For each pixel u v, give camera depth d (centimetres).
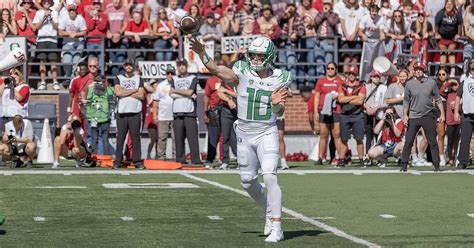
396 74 3177
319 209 2014
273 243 1571
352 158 3453
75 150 2970
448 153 3147
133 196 2209
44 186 2412
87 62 3127
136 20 3622
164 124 3222
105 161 3019
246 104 1577
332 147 3197
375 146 3089
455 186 2467
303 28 3688
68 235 1655
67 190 2327
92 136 3078
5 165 3023
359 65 3728
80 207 2019
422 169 2966
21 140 2966
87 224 1781
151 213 1930
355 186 2458
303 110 3678
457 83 3111
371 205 2081
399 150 3073
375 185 2483
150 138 3281
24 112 2984
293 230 1719
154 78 3488
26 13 3603
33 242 1581
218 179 2614
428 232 1703
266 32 3616
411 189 2394
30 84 3678
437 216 1912
